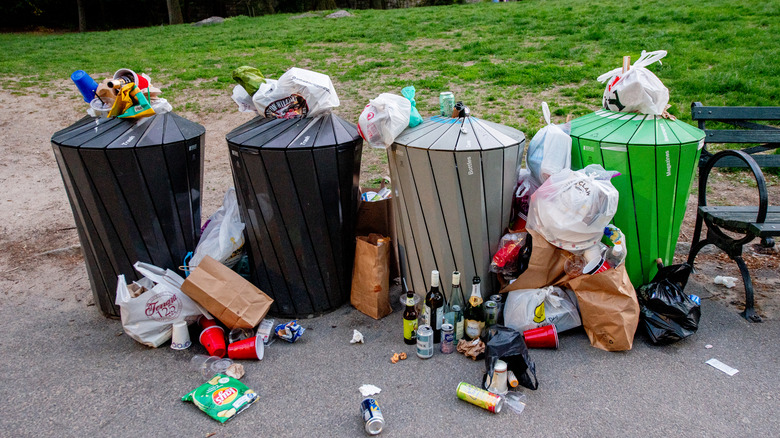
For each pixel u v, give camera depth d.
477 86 7.86
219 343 2.94
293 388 2.66
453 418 2.42
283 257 3.16
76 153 2.89
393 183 3.21
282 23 16.62
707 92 6.81
